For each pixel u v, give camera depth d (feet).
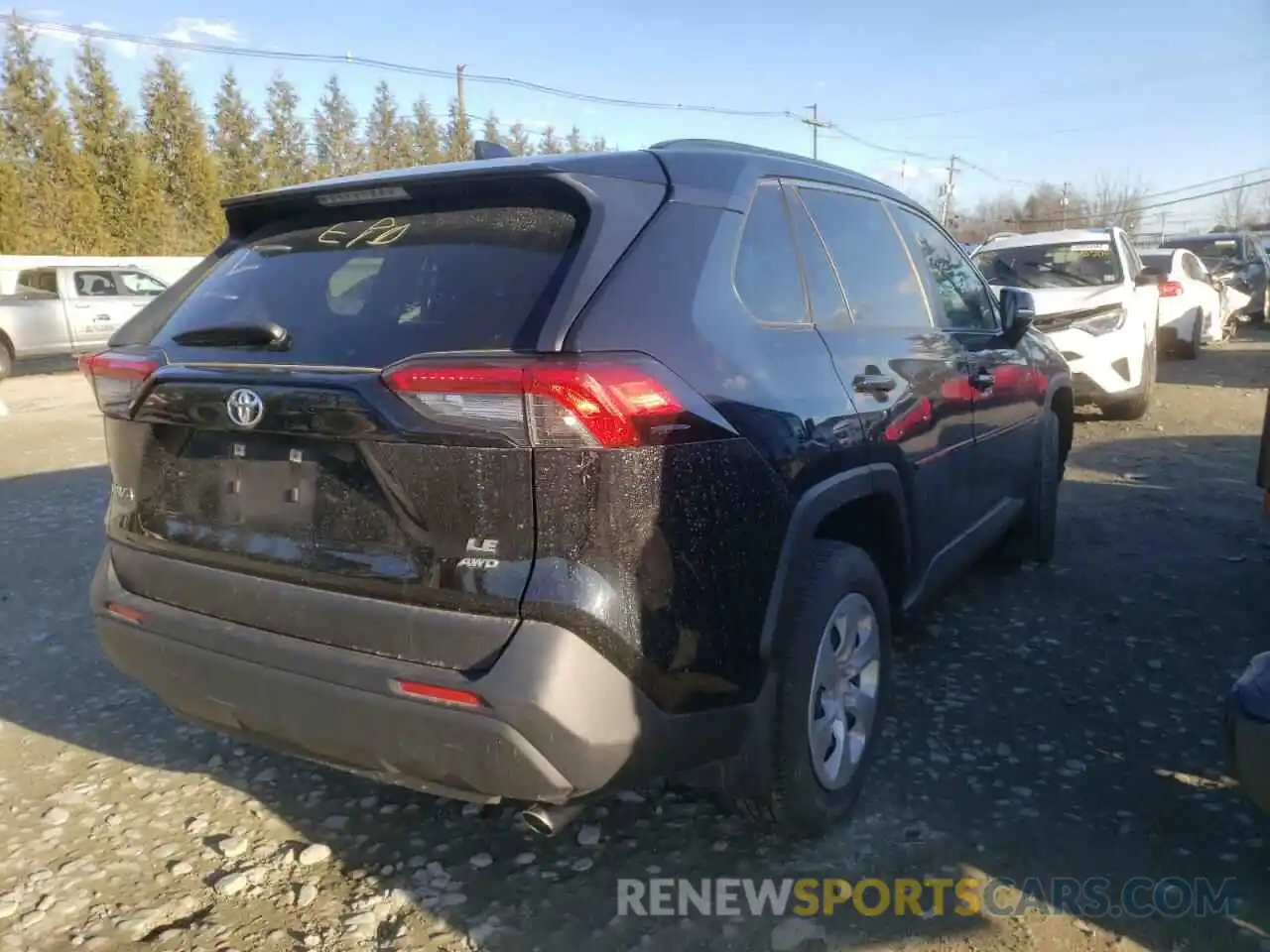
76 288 60.18
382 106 175.73
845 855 9.87
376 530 8.01
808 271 10.60
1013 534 17.51
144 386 9.19
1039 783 11.05
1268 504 13.73
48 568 19.49
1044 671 13.89
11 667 14.82
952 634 15.26
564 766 7.46
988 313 15.62
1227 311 57.88
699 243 8.95
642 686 7.76
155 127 126.62
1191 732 12.14
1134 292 30.91
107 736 12.70
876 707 10.80
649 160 9.14
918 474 11.69
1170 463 26.09
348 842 10.34
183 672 8.96
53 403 46.93
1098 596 16.72
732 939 8.73
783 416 9.05
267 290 9.47
